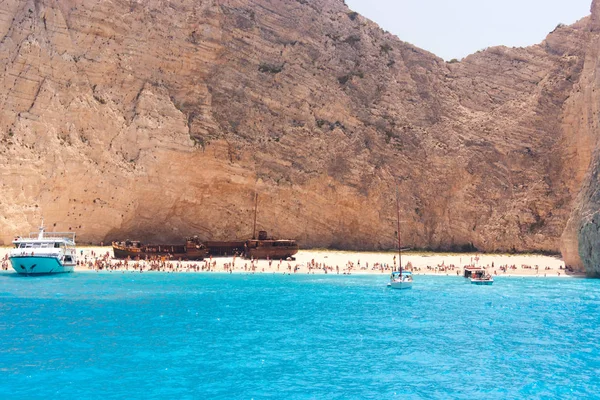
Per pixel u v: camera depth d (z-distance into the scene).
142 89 86.94
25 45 79.69
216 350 29.56
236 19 95.75
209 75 93.25
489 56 110.31
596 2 95.44
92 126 82.00
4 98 77.69
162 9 90.06
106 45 85.94
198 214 88.56
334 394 23.02
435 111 105.50
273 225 91.81
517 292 55.34
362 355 29.05
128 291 51.19
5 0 81.50
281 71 97.56
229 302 45.91
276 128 95.19
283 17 101.00
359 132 98.88
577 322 38.84
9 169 73.81
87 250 75.81
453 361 28.17
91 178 79.50
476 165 100.31
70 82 82.12
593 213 67.81
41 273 61.97
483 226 97.50
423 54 109.06
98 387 23.39
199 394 22.75
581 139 93.25
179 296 48.69
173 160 85.25
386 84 104.38
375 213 95.50
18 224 73.00
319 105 98.62
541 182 98.06
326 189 93.81
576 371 26.67
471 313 42.34
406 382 24.72
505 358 28.89
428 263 81.31
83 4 84.94
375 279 65.25
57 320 36.81
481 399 22.72
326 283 60.53
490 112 105.75
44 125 78.31
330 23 106.00
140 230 85.31
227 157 89.56
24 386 23.44
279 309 42.97
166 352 29.03
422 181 99.88
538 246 94.81
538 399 22.81
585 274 72.56
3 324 35.28
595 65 87.06
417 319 39.47
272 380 24.64
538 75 106.12
